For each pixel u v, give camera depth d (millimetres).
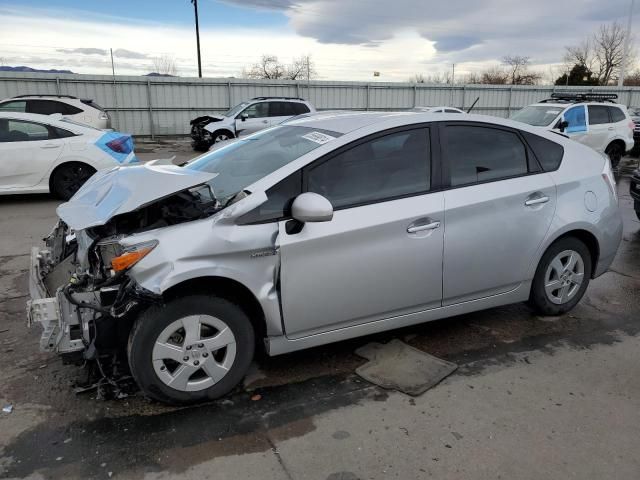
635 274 5570
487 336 3990
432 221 3406
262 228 2973
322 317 3217
